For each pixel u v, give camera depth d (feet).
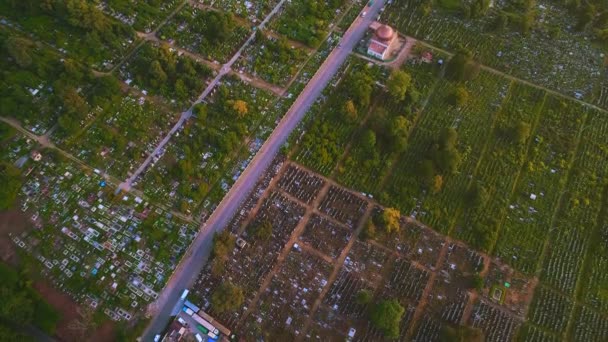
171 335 294.46
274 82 398.21
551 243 328.49
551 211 340.80
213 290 313.12
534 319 301.84
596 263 320.09
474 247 327.67
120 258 319.88
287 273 319.06
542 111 387.34
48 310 298.76
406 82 378.32
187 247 325.21
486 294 310.86
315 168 358.84
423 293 312.09
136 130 372.58
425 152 365.40
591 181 351.67
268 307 307.37
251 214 339.98
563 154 365.40
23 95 375.86
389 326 287.48
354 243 330.13
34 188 344.28
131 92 392.27
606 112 386.52
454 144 366.43
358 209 342.85
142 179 351.25
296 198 347.36
